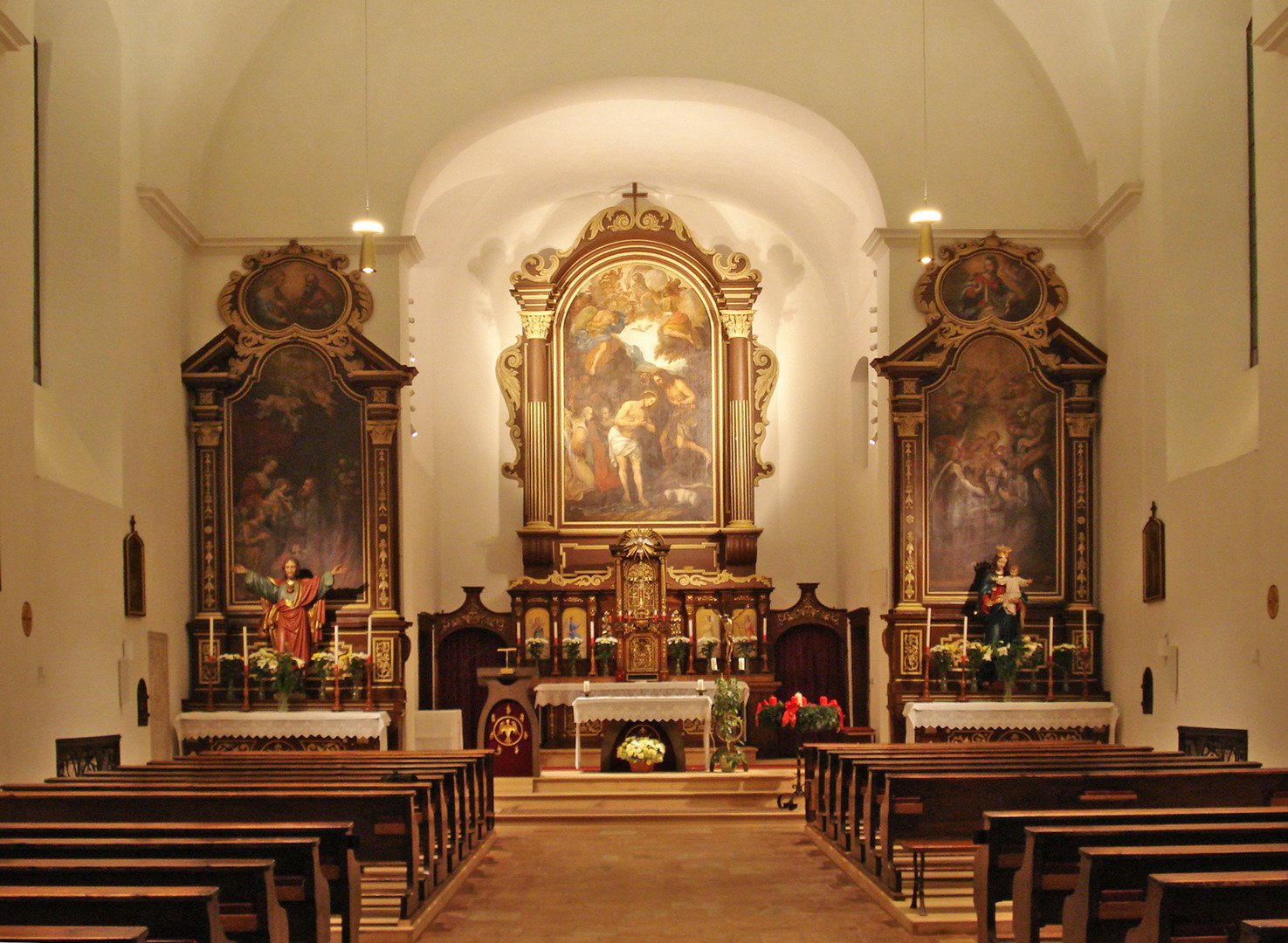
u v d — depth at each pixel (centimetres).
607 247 2197
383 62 1764
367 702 1664
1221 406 1487
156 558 1581
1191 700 1424
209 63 1669
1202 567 1402
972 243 1762
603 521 2181
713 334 2205
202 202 1744
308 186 1748
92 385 1470
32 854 692
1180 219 1529
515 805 1575
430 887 1003
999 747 1306
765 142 1991
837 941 907
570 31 1775
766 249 2270
